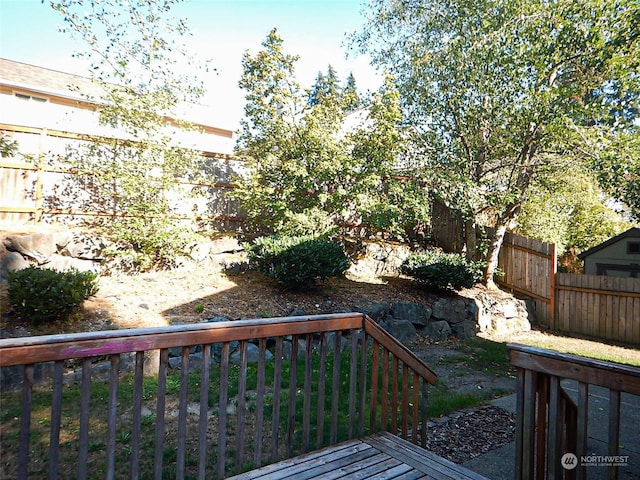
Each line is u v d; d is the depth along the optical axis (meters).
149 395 3.60
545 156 7.98
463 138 8.14
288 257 6.14
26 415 1.53
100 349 1.68
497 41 6.48
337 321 2.57
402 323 6.67
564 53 5.98
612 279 7.57
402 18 8.26
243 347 2.17
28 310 4.23
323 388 2.54
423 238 9.87
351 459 2.42
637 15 5.04
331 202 7.47
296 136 7.33
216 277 6.61
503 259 9.43
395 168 8.20
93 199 6.47
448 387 4.56
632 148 5.80
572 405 2.17
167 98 6.46
